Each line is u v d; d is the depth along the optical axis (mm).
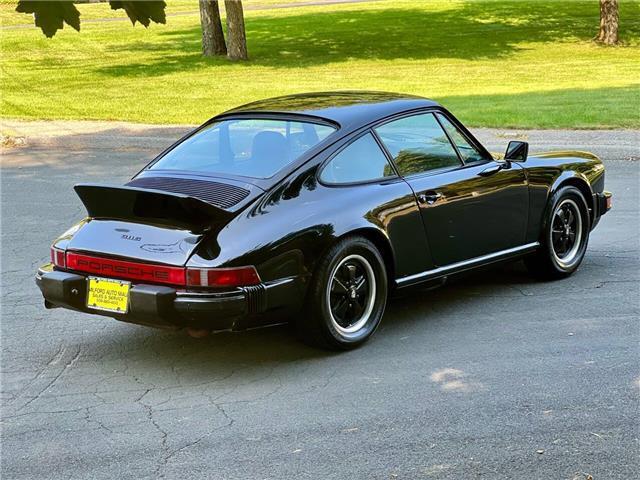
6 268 7168
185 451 3822
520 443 3836
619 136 13656
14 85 24547
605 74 25359
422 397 4379
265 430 4023
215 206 4477
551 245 6398
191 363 4957
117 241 4680
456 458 3701
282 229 4605
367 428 4023
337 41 35281
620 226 8344
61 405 4371
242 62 29859
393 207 5160
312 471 3607
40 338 5438
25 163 12914
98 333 5539
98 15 47094
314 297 4785
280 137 5113
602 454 3725
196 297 4391
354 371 4766
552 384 4523
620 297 6082
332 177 4988
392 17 42406
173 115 18328
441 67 28125
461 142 5852
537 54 31312
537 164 6316
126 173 11945
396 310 5914
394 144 5383
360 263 5055
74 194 10484
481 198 5766
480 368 4770
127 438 3969
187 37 37188
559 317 5660
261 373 4766
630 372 4680
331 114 5281
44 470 3662
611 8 33219
